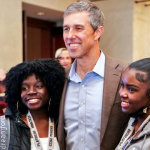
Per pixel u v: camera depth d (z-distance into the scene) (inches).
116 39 217.3
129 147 45.4
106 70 61.2
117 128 58.9
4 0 165.8
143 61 47.8
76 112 62.0
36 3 184.7
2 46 165.6
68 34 58.2
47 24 251.3
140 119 47.5
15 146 55.0
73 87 63.2
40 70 58.9
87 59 61.1
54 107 62.6
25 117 61.1
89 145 60.6
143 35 220.5
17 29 173.9
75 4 58.5
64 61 153.3
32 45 242.4
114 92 59.3
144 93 45.6
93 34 59.1
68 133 62.6
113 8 217.6
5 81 61.7
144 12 221.0
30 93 58.6
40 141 58.8
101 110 60.1
